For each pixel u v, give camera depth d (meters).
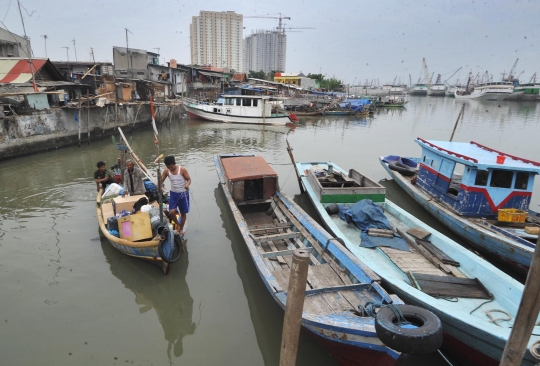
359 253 6.30
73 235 7.99
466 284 5.48
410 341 3.31
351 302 4.83
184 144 20.17
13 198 10.34
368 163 16.16
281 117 29.55
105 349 4.85
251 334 5.27
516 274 7.20
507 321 4.72
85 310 5.61
